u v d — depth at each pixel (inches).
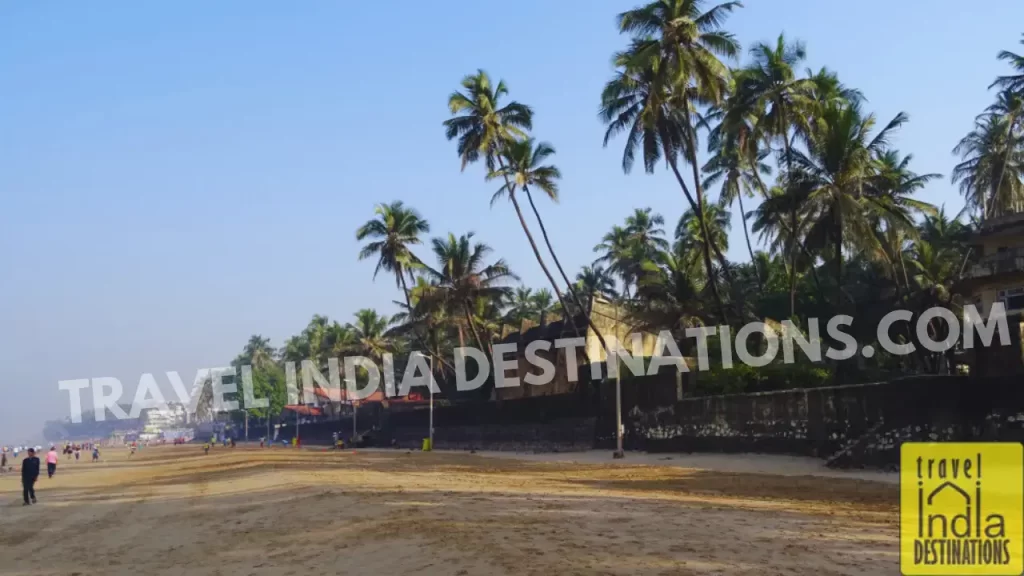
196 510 897.5
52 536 770.2
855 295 1996.8
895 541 522.3
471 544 536.7
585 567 454.0
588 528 601.0
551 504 764.0
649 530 586.6
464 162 2134.6
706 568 446.9
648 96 1692.9
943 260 1865.2
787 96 1631.4
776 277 2256.4
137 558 608.7
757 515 667.4
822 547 504.4
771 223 1852.9
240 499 967.0
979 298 1701.5
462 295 2581.2
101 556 629.9
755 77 1640.0
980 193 2041.1
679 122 1723.7
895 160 1903.3
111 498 1123.9
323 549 571.2
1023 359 1008.2
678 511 699.4
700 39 1625.2
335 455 2295.8
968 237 1781.5
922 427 1082.7
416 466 1553.9
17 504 1096.2
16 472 2129.7
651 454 1668.3
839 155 1540.4
